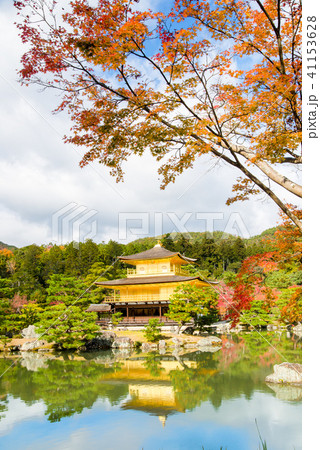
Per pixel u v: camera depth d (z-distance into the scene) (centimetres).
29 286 4978
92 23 742
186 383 1573
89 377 1766
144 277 4175
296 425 1015
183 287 3325
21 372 1931
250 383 1524
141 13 729
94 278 4719
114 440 937
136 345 2983
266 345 2714
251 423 1041
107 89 841
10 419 1126
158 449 880
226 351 2550
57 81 809
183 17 776
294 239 1073
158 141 853
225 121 826
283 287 4034
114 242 6244
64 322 2652
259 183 861
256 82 866
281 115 820
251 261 948
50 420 1115
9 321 2814
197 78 820
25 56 762
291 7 823
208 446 887
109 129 831
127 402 1301
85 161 930
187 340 3139
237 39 857
